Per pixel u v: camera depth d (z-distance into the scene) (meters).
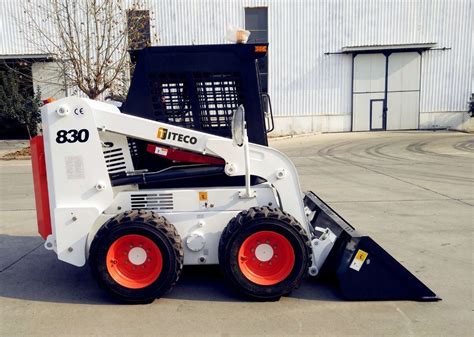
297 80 21.48
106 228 3.45
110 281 3.47
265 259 3.53
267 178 3.74
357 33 21.28
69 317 3.34
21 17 18.25
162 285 3.47
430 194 7.88
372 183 9.09
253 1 20.34
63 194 3.65
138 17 15.82
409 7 21.17
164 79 3.79
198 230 3.71
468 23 21.50
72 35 14.51
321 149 15.86
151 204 3.76
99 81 13.46
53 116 3.55
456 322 3.17
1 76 17.44
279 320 3.24
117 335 3.05
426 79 21.97
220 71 3.80
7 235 5.68
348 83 21.77
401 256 4.61
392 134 20.53
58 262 4.61
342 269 3.63
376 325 3.14
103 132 3.71
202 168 3.83
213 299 3.61
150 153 3.92
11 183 9.98
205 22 20.09
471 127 22.47
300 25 20.97
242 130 3.24
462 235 5.35
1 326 3.21
